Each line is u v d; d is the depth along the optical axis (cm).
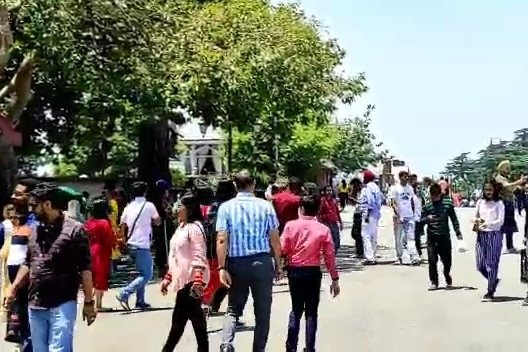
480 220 1585
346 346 1164
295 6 2981
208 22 2478
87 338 1264
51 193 800
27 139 3478
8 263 1034
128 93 2430
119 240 1560
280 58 2467
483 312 1450
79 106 3228
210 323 1359
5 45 1911
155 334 1291
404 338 1221
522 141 11438
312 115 3228
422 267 2220
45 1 2059
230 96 2386
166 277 1065
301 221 1043
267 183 4638
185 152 5316
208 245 1353
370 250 2316
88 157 5356
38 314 799
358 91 3142
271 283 1014
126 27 2275
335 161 7312
